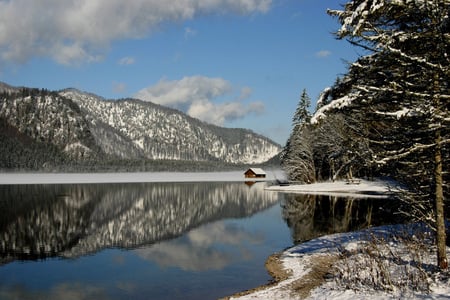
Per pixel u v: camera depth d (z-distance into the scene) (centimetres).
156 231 2831
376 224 2452
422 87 909
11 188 7869
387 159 900
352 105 960
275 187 6769
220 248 2109
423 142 955
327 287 1106
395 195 1272
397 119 886
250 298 1140
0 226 3136
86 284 1520
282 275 1451
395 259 1195
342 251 1536
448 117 836
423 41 907
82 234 2750
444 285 895
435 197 987
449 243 1249
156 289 1410
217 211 4000
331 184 5631
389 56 898
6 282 1568
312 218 2972
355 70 991
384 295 913
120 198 5669
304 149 6081
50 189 7606
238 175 16100
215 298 1273
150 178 13175
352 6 956
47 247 2297
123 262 1873
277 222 3009
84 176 14612
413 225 1652
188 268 1688
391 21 958
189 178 13238
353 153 1009
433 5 818
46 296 1392
